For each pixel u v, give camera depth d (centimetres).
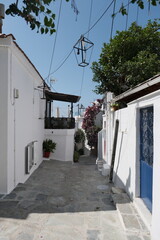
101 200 448
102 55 768
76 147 1694
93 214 366
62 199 447
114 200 412
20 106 562
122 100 646
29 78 684
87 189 546
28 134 677
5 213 356
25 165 621
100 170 820
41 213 362
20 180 570
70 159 1164
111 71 730
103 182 633
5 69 452
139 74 632
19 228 304
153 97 297
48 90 1116
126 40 703
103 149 987
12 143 491
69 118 1170
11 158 484
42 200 429
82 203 426
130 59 722
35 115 806
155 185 267
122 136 536
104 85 786
